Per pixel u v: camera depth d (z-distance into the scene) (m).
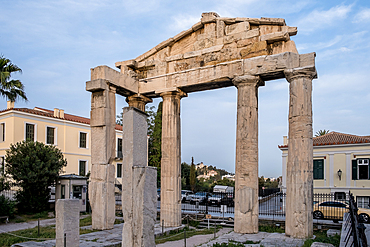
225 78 17.81
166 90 19.66
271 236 15.15
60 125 38.78
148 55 21.22
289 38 16.75
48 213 24.12
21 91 25.77
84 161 41.50
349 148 29.86
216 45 18.69
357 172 29.23
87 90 18.69
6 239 15.08
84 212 25.16
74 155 39.97
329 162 30.61
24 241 14.84
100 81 18.20
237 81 17.22
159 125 47.22
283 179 33.44
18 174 23.61
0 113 35.00
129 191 9.41
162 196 19.27
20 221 21.20
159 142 46.91
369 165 28.78
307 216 14.79
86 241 14.27
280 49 16.91
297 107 15.59
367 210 21.02
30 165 24.28
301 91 15.62
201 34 19.53
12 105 36.22
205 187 55.72
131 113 9.66
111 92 18.89
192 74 18.98
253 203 16.12
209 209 28.58
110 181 18.08
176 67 19.98
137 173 9.37
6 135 34.34
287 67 16.05
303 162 15.16
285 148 33.53
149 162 47.06
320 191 30.67
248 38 17.67
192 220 21.62
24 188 24.11
